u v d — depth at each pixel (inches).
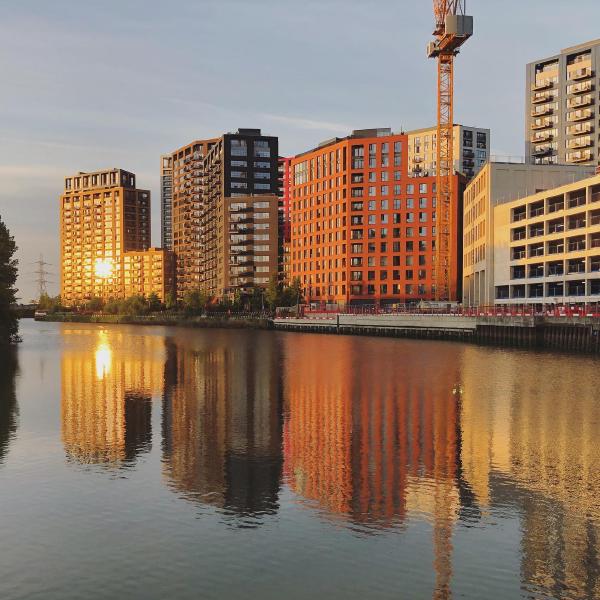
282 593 546.3
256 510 736.3
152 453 1008.2
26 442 1089.4
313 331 5649.6
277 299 6865.2
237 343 4067.4
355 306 6230.3
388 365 2449.6
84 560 609.3
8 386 1862.7
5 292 3334.2
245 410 1412.4
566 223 3661.4
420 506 749.9
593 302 3457.2
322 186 7062.0
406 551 623.8
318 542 645.9
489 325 3666.3
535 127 6633.9
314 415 1341.0
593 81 6245.1
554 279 3764.8
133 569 591.2
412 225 6520.7
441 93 6156.5
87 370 2330.2
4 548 637.3
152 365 2522.1
